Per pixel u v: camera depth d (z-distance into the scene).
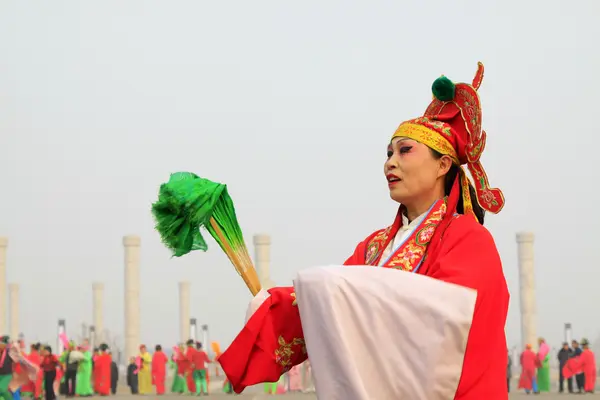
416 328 3.39
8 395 22.67
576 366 34.56
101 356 36.06
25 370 22.89
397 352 3.40
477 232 3.82
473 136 4.05
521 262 54.84
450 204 4.02
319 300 3.46
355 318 3.44
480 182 4.18
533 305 54.38
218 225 4.05
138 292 55.59
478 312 3.56
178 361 35.72
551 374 56.69
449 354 3.37
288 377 35.69
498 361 3.56
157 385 36.88
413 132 4.09
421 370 3.37
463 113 4.12
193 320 63.75
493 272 3.66
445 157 4.09
